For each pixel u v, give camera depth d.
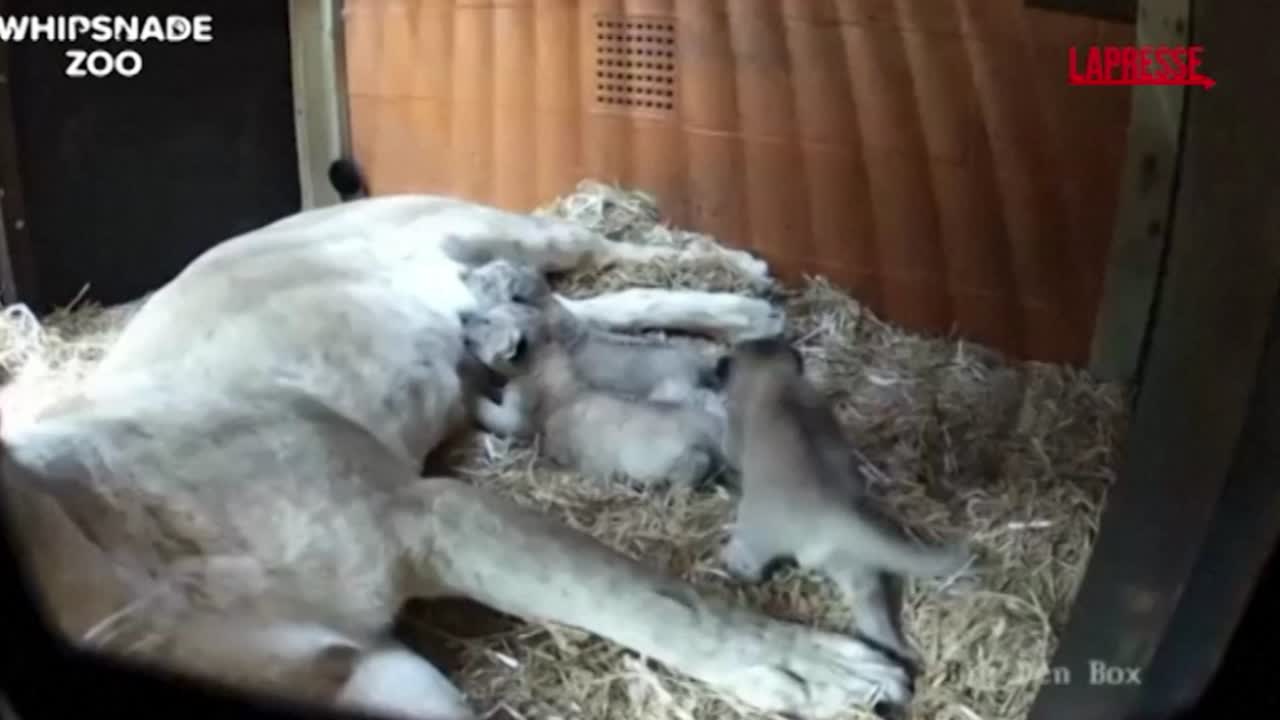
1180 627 1.07
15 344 2.20
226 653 1.24
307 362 1.71
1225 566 1.04
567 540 1.48
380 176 2.52
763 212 2.28
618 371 1.88
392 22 2.43
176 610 1.28
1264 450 1.02
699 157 2.30
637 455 1.77
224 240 2.49
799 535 1.50
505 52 2.38
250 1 2.40
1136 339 2.00
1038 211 2.04
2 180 2.24
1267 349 1.02
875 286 2.21
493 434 1.90
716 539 1.68
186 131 2.40
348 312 1.79
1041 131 2.00
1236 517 1.04
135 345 1.77
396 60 2.46
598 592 1.45
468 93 2.43
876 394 2.01
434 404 1.82
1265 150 1.03
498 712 1.44
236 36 2.40
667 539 1.68
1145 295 1.97
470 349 1.89
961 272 2.13
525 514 1.50
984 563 1.61
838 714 1.40
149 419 1.48
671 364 1.88
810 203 2.23
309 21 2.44
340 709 1.22
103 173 2.34
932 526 1.68
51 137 2.28
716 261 2.27
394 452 1.71
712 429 1.77
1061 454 1.85
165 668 1.19
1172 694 1.06
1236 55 1.06
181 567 1.36
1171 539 1.09
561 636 1.52
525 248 2.19
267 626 1.31
